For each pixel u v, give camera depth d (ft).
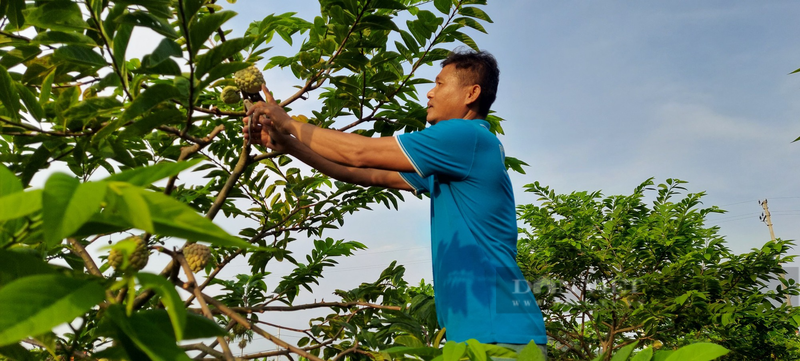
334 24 7.29
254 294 10.91
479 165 6.66
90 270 5.78
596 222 25.94
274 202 10.95
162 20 4.38
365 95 8.04
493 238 6.59
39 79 5.84
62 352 3.82
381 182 8.53
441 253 6.68
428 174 6.57
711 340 23.16
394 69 8.55
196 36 4.23
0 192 2.02
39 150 5.48
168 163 2.05
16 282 1.89
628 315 21.02
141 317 2.32
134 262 4.08
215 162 9.72
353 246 11.28
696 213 24.71
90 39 4.56
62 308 1.86
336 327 9.38
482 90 7.70
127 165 6.15
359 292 10.14
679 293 20.48
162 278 2.14
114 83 4.69
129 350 2.35
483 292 6.24
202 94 9.31
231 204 10.68
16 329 1.75
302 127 6.41
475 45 8.00
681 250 23.45
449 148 6.46
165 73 4.39
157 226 2.01
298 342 9.65
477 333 6.09
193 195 9.45
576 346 24.12
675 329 21.75
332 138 6.39
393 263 10.19
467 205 6.61
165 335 2.28
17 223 2.28
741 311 19.40
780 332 22.49
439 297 6.70
